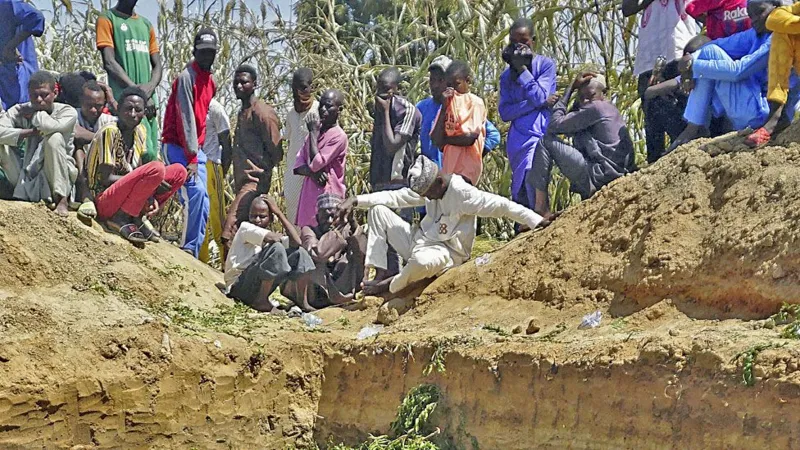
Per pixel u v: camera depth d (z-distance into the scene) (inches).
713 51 430.3
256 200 497.7
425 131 530.3
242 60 689.6
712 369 325.7
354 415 445.4
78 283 447.2
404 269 478.6
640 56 496.7
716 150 419.5
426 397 414.9
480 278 462.6
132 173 477.7
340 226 504.4
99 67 673.0
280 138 548.4
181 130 534.9
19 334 399.2
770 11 414.3
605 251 425.1
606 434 354.3
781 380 304.7
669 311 382.6
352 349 451.2
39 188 468.8
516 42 504.1
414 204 496.7
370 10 799.7
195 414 422.6
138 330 420.5
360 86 685.9
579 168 481.7
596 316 402.0
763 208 376.5
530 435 380.8
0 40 506.0
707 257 378.9
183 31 679.7
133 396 407.5
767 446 305.0
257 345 447.2
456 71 500.4
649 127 484.4
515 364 389.1
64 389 392.8
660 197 418.3
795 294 344.2
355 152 677.3
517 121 510.0
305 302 500.7
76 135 486.3
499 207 470.0
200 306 478.6
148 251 490.9
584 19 642.2
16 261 436.5
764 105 428.8
